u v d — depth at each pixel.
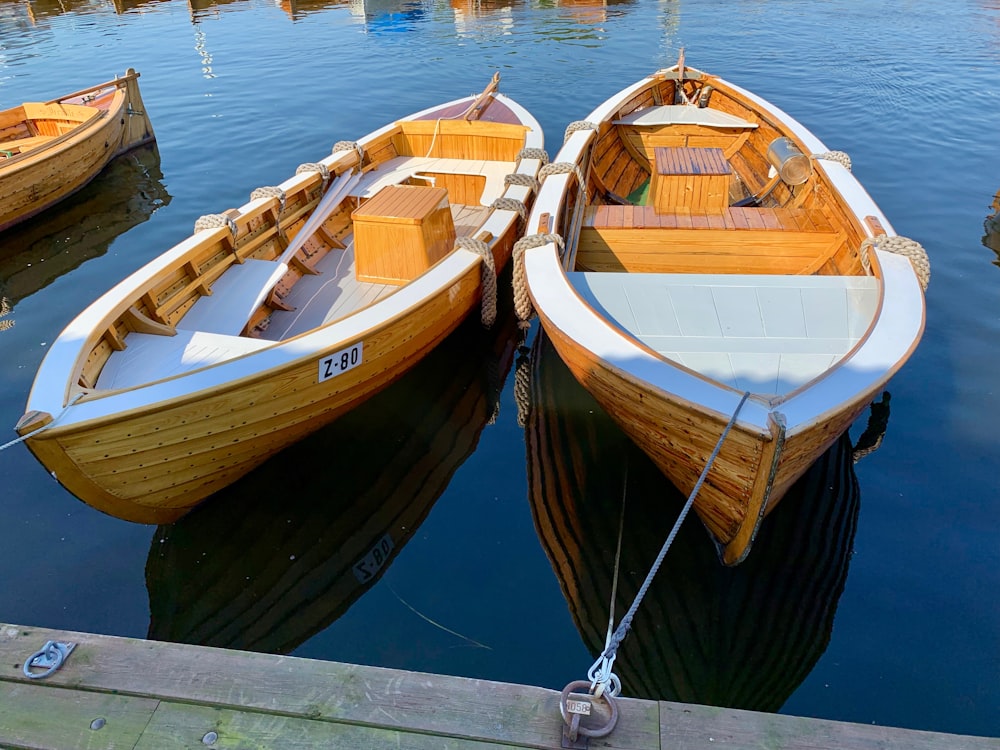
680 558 4.27
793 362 4.08
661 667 3.63
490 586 4.15
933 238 7.88
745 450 3.30
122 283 4.84
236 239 5.97
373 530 4.57
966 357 5.88
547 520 4.60
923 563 4.14
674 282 4.71
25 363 6.21
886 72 14.09
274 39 19.05
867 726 2.26
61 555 4.30
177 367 4.46
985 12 19.30
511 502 4.78
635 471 5.00
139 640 2.62
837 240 5.70
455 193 8.26
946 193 8.99
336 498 4.83
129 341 4.69
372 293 6.14
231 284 5.62
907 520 4.43
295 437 4.71
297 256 6.41
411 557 4.36
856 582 4.04
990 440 5.02
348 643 3.82
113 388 4.27
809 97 12.88
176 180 10.47
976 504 4.52
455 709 2.36
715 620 3.88
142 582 4.14
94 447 3.60
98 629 3.84
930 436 5.07
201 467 4.18
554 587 4.12
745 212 6.25
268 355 4.20
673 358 4.14
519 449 5.29
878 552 4.21
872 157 10.20
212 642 3.80
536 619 3.93
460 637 3.84
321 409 4.69
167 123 12.84
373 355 4.83
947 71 13.88
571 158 6.83
